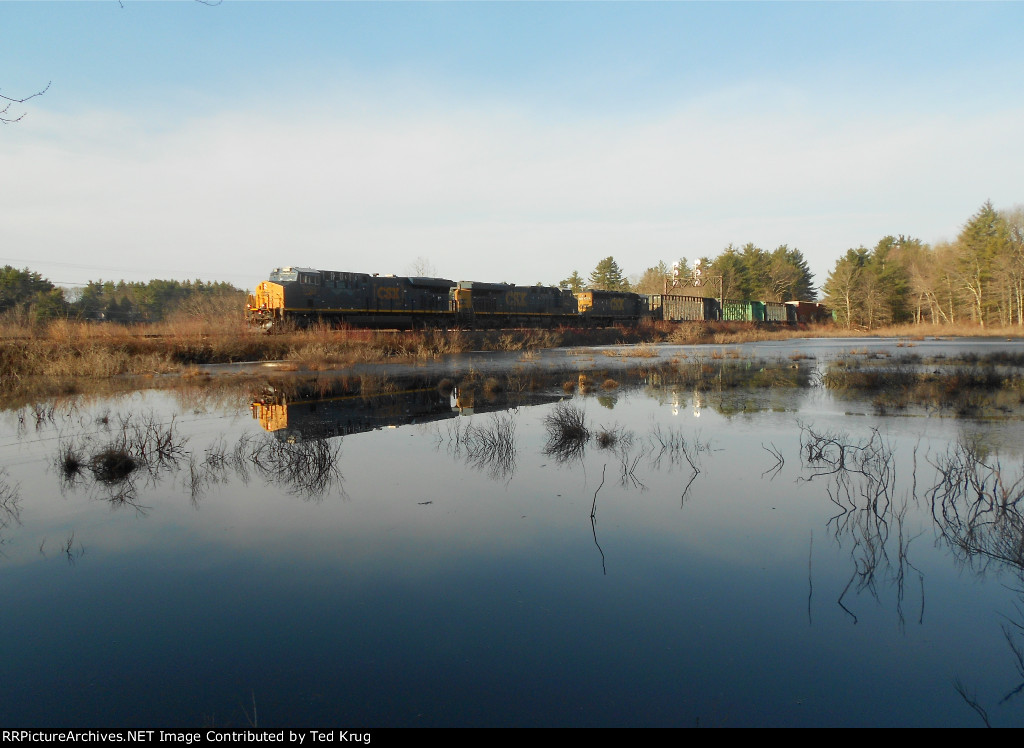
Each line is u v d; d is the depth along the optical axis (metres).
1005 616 4.94
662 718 3.77
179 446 10.84
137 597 5.45
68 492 8.49
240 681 4.22
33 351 23.86
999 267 66.25
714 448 10.64
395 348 33.44
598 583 5.61
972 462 8.52
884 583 5.53
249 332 33.00
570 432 11.42
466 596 5.39
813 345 45.72
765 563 5.97
